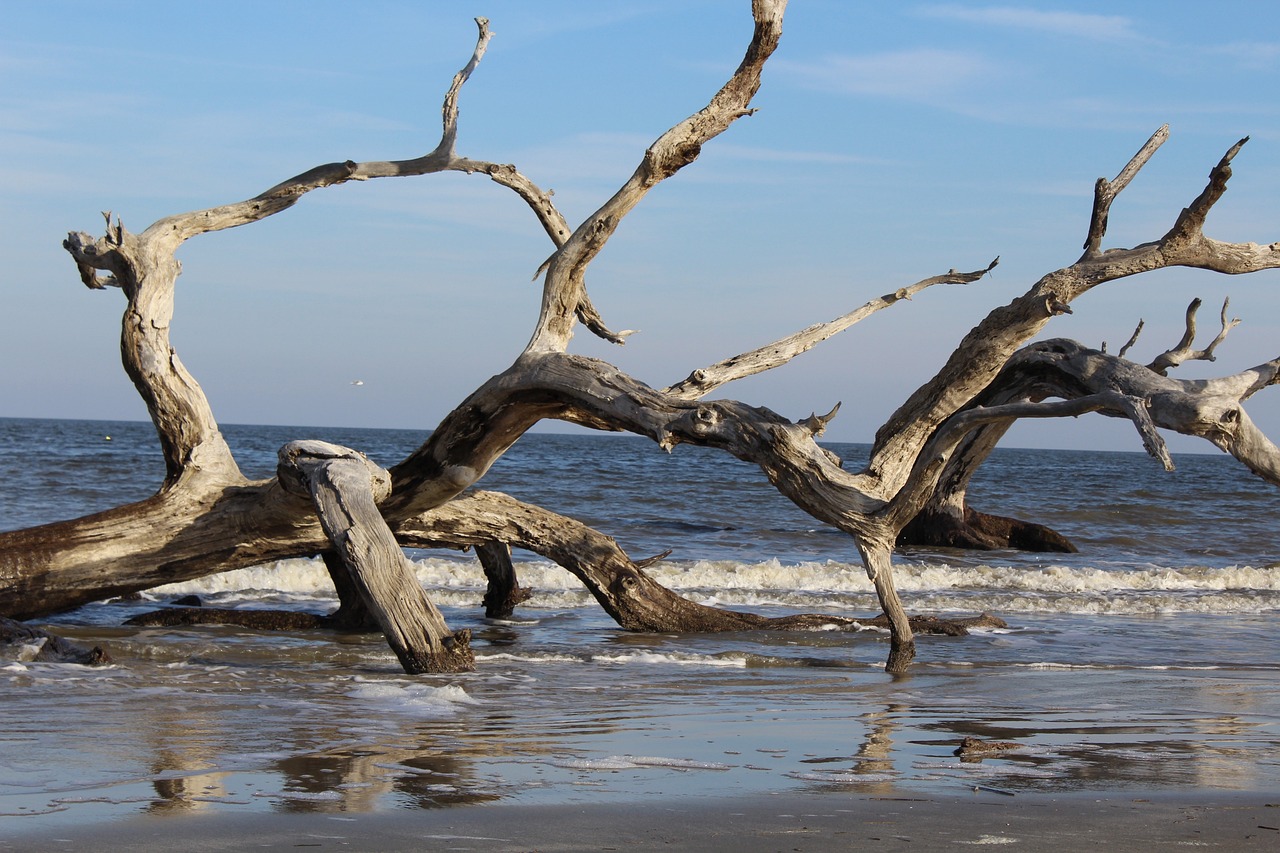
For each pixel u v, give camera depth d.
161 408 11.98
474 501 12.58
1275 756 6.83
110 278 12.59
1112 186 11.11
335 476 10.20
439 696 8.68
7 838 4.73
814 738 7.25
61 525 11.57
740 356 11.56
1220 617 15.59
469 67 12.62
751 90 11.37
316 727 7.39
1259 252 11.55
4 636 10.17
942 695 9.23
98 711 7.80
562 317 11.57
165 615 12.53
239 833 4.84
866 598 16.47
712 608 13.31
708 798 5.55
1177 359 13.70
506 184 12.87
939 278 12.03
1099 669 10.85
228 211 12.71
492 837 4.82
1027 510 33.78
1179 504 40.16
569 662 10.69
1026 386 15.90
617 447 107.06
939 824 5.07
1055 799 5.58
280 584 16.58
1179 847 4.73
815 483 10.27
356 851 4.60
